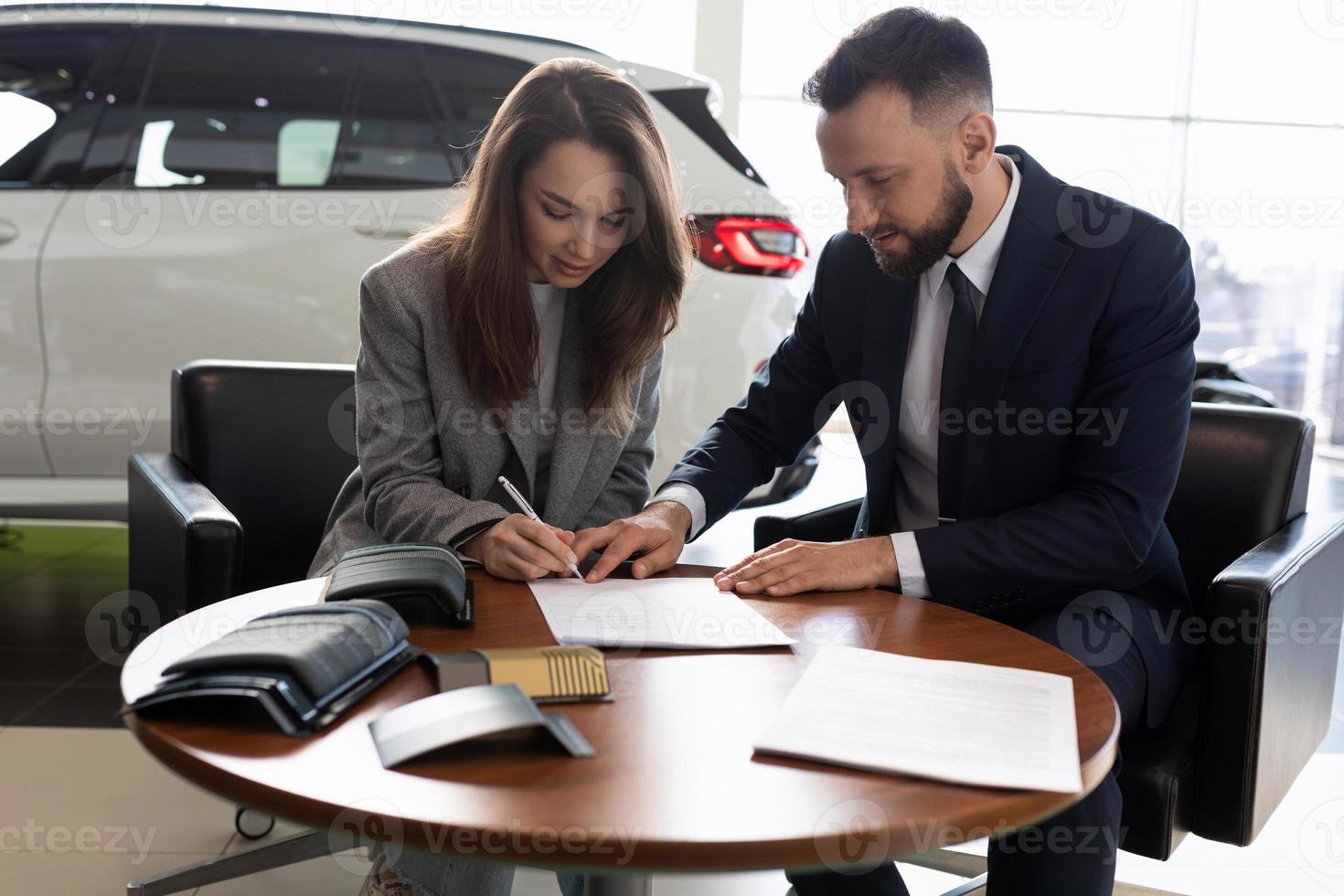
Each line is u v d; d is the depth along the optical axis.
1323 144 6.26
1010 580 1.26
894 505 1.53
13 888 1.57
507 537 1.23
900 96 1.23
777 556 1.23
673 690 0.89
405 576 1.03
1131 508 1.28
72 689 2.36
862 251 1.51
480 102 2.70
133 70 2.64
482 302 1.37
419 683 0.88
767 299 2.59
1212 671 1.22
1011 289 1.34
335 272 2.61
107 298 2.58
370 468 1.43
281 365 1.80
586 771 0.74
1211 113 6.22
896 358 1.44
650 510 1.38
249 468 1.74
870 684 0.88
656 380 1.60
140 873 1.63
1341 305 6.39
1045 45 6.11
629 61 2.67
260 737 0.78
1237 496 1.50
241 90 2.65
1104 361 1.33
